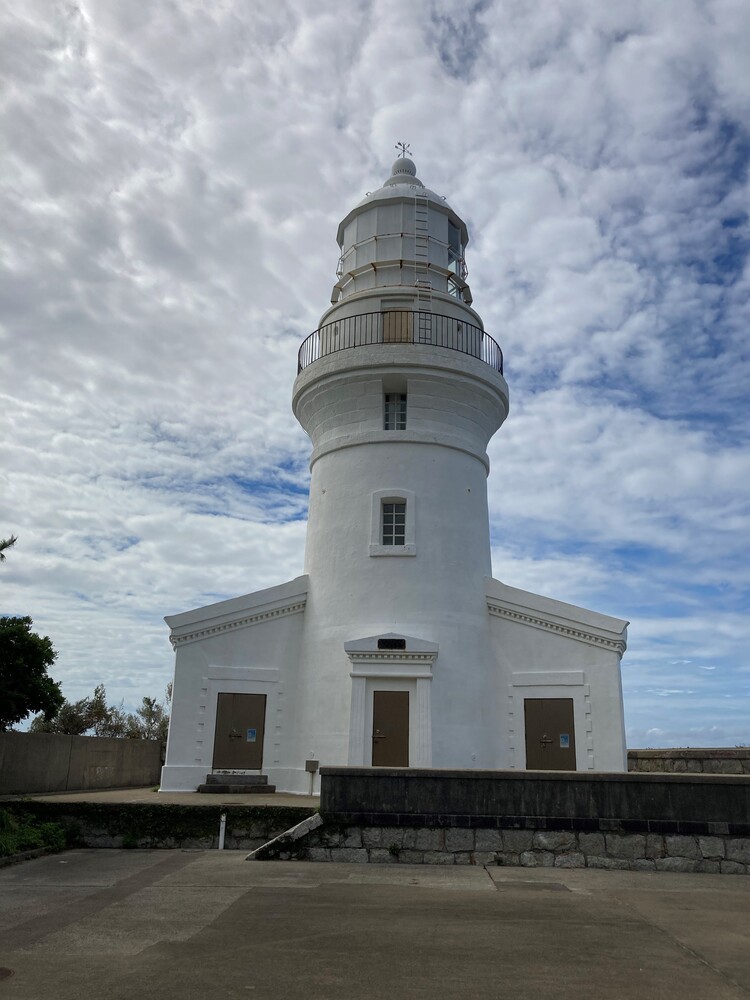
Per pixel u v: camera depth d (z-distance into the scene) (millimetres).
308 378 22000
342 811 12758
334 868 11945
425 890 10227
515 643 20391
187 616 20328
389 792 12742
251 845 14477
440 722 18844
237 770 19703
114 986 6344
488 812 12539
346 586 20297
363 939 7750
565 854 12281
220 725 19953
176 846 14562
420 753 18375
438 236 23750
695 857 12047
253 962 6996
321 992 6215
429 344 21344
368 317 22062
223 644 20516
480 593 20844
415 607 19859
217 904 9328
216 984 6398
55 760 20000
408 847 12484
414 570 20172
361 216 23922
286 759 19953
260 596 20906
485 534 22047
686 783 12359
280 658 20750
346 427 21859
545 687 19797
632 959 7207
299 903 9367
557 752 19312
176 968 6824
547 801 12508
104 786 23000
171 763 19500
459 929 8164
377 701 18891
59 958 7145
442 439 21344
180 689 19984
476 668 19875
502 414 23203
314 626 20562
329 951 7344
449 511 20938
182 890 10242
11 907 9297
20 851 13266
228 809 14703
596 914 8953
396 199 23594
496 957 7199
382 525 20812
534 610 20281
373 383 21516
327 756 19016
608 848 12234
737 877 11602
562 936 7949
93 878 11273
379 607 19922
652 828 12250
